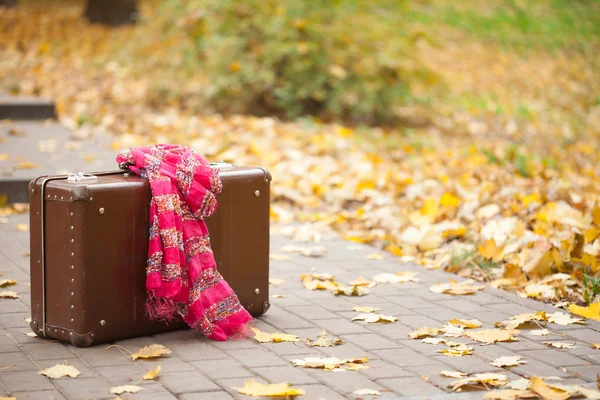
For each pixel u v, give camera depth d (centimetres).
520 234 667
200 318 483
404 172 1004
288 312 541
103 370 429
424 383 415
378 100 1370
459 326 510
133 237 472
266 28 1301
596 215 701
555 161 1207
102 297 464
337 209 845
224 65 1321
